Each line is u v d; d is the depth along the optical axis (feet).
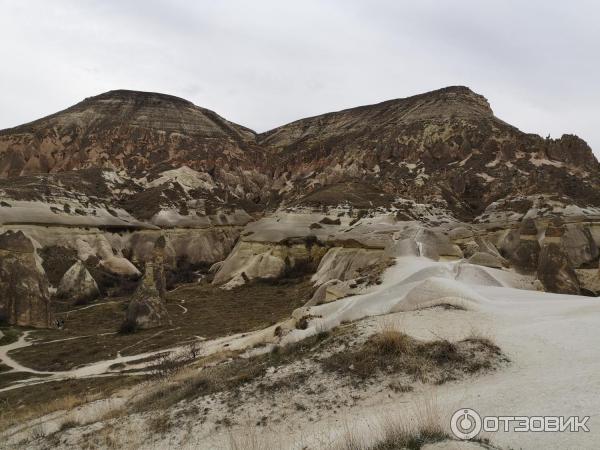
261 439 35.81
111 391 76.18
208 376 54.29
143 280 149.38
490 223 259.60
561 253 123.65
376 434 29.68
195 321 150.51
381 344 45.62
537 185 276.62
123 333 139.13
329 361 46.24
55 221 233.14
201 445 37.32
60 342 131.34
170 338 127.54
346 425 32.14
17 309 147.02
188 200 322.96
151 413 47.03
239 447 34.60
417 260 113.70
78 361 112.27
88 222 250.78
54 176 296.51
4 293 148.36
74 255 226.17
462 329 50.60
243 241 239.30
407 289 76.74
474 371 39.70
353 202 252.21
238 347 90.27
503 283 96.53
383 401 37.73
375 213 238.07
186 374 67.00
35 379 101.60
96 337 135.85
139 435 42.06
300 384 43.50
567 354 39.96
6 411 75.51
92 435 45.47
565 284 120.67
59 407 68.64
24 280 150.30
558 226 125.90
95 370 102.99
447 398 34.45
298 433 35.50
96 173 332.39
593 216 239.09
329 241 219.41
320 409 38.81
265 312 157.58
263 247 230.48
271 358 54.49
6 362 114.73
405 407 34.81
